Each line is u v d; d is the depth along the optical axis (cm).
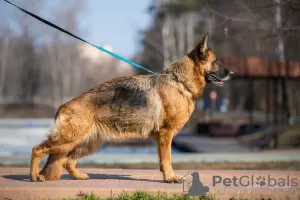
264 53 2294
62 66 6322
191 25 4481
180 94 821
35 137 3058
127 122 812
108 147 2538
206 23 3120
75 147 847
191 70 841
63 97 6462
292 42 2194
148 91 820
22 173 955
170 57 4850
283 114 2602
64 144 804
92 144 865
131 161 1489
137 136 824
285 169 1154
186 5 3881
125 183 814
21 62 6500
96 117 812
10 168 1061
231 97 5706
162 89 819
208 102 3741
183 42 4838
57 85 6406
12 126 3888
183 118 825
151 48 5512
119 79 841
